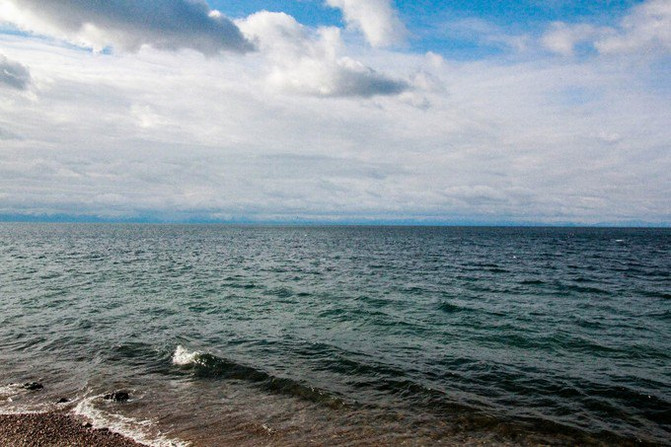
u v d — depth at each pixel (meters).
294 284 32.38
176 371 13.38
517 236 150.75
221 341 16.66
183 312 21.77
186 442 9.09
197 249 74.94
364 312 22.22
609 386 12.38
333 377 13.02
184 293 27.59
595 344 16.64
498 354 15.38
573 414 10.63
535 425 10.04
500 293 28.47
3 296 25.44
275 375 12.96
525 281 34.25
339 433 9.55
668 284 32.81
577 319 20.84
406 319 20.70
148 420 10.12
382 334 17.98
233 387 12.20
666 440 9.42
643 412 10.77
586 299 26.33
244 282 33.16
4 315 20.45
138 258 53.88
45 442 8.96
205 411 10.64
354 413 10.60
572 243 101.56
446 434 9.56
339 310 22.70
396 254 65.06
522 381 12.76
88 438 9.16
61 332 17.53
